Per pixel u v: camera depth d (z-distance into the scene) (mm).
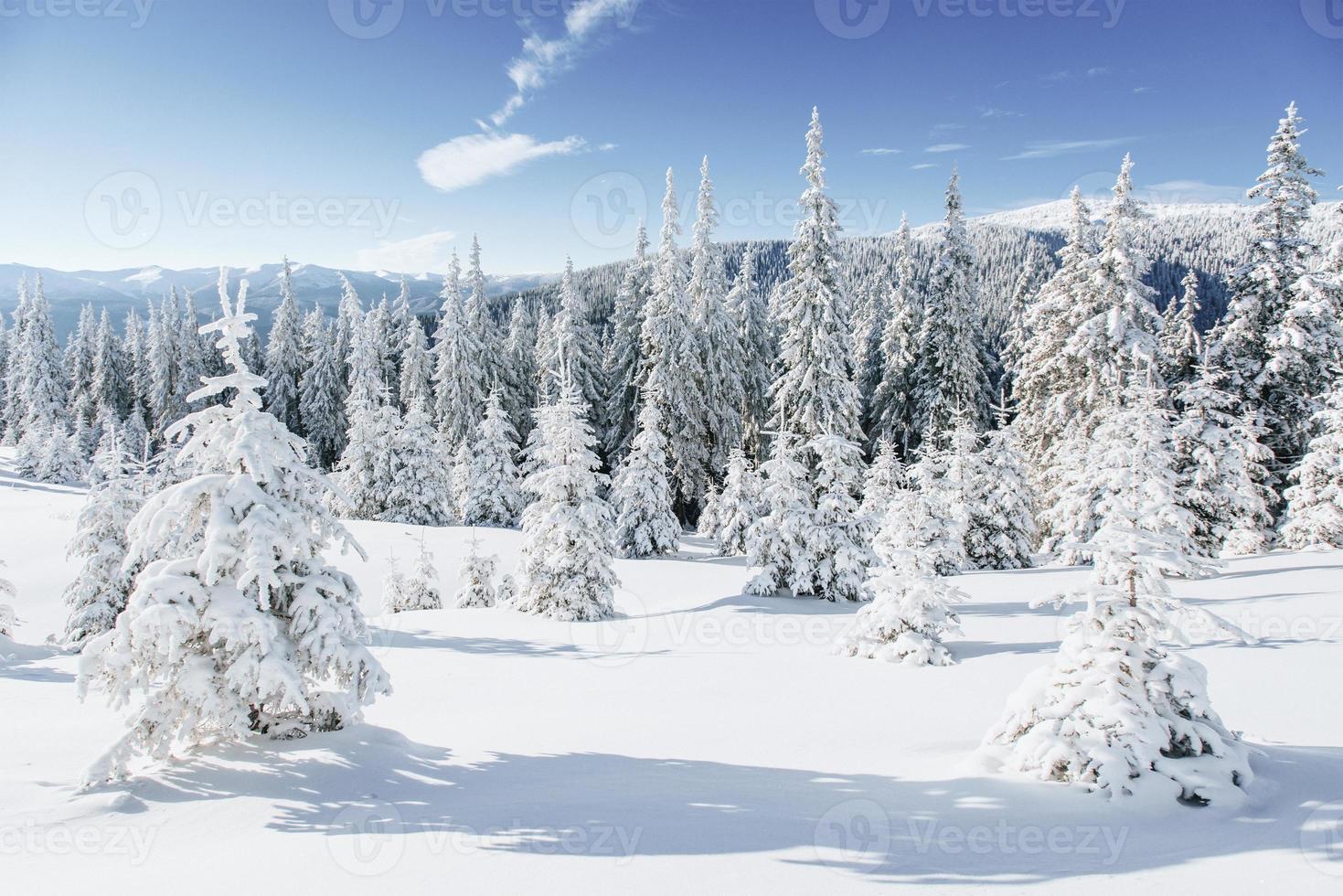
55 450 48375
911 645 11203
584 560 17719
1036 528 27344
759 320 40531
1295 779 5102
